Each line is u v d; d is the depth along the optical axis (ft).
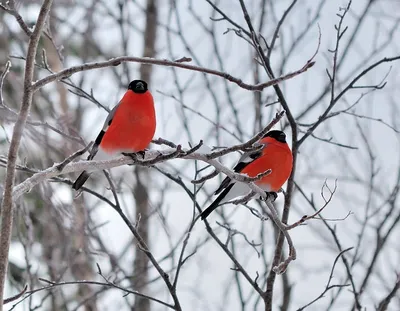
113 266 42.65
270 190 37.29
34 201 51.44
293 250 28.25
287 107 36.32
